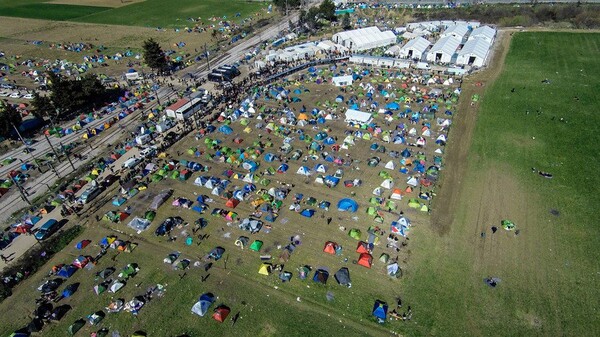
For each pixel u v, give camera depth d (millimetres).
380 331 40969
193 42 138375
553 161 67438
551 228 53375
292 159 70000
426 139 74938
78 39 144750
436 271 47406
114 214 57438
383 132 76188
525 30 134875
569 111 83312
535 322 41344
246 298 44938
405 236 52375
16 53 131500
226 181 64375
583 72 101625
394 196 59281
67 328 42344
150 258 50594
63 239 53656
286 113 84938
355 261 49062
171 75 110250
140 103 92562
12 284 47531
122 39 143750
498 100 89500
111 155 73125
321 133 76562
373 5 172000
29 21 170750
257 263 49406
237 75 108750
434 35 132750
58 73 113062
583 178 62781
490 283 45500
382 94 93312
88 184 66188
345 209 57219
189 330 41594
